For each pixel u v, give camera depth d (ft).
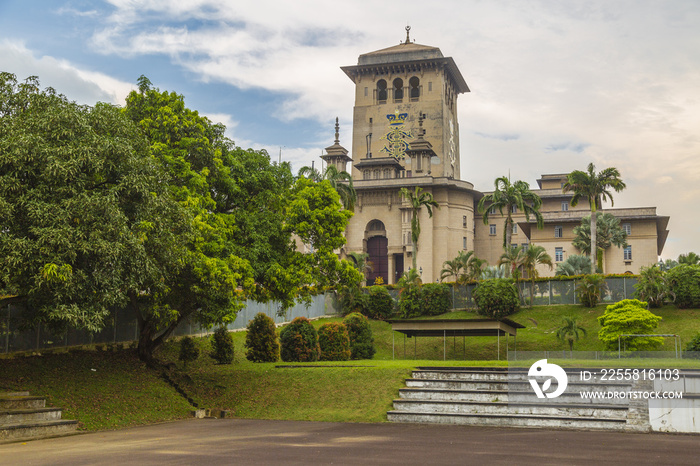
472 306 210.79
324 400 73.41
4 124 60.49
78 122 61.67
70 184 58.95
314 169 222.28
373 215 301.43
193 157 84.89
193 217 75.10
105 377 77.82
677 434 56.34
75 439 54.44
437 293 208.64
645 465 40.01
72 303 60.29
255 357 104.47
